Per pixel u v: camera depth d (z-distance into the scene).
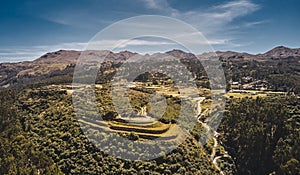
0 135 93.88
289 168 73.06
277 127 92.50
